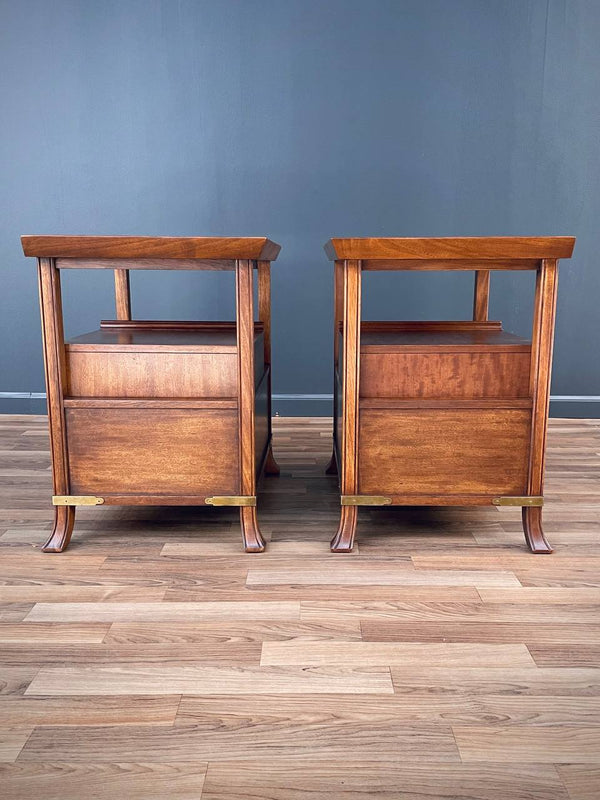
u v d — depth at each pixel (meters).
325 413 2.54
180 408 1.31
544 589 1.19
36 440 2.20
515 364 1.32
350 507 1.36
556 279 1.25
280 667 0.95
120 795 0.72
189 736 0.81
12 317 2.50
